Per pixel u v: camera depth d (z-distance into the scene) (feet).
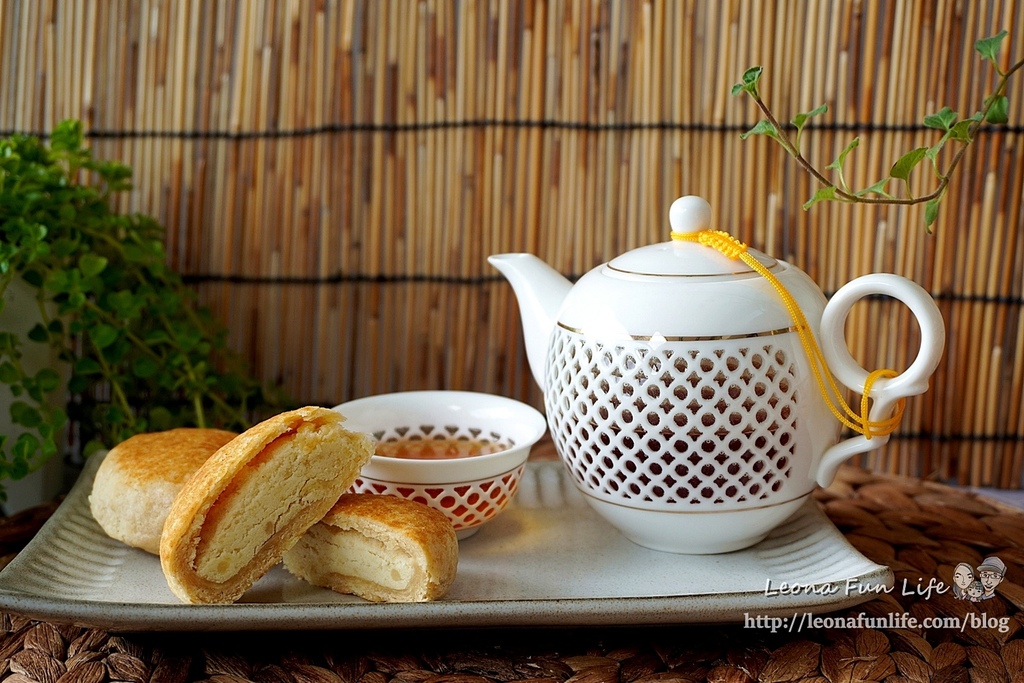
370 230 2.37
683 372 1.65
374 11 2.28
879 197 2.27
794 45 2.24
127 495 1.77
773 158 2.28
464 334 2.40
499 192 2.34
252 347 2.41
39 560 1.72
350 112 2.32
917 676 1.57
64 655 1.62
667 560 1.79
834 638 1.65
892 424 1.70
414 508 1.68
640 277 1.70
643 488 1.72
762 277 1.70
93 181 2.33
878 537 1.94
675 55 2.26
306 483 1.66
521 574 1.75
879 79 2.24
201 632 1.61
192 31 2.28
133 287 2.29
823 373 1.70
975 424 2.37
